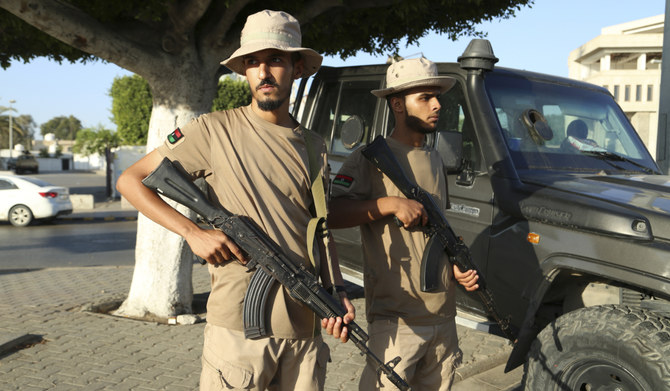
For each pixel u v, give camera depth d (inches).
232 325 81.5
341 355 194.1
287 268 79.4
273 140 83.5
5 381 164.9
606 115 175.8
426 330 102.3
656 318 108.4
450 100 161.6
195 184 81.9
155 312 230.8
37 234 572.4
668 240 111.2
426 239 102.7
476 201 148.6
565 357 117.0
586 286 131.5
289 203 83.4
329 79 214.4
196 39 228.5
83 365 178.9
